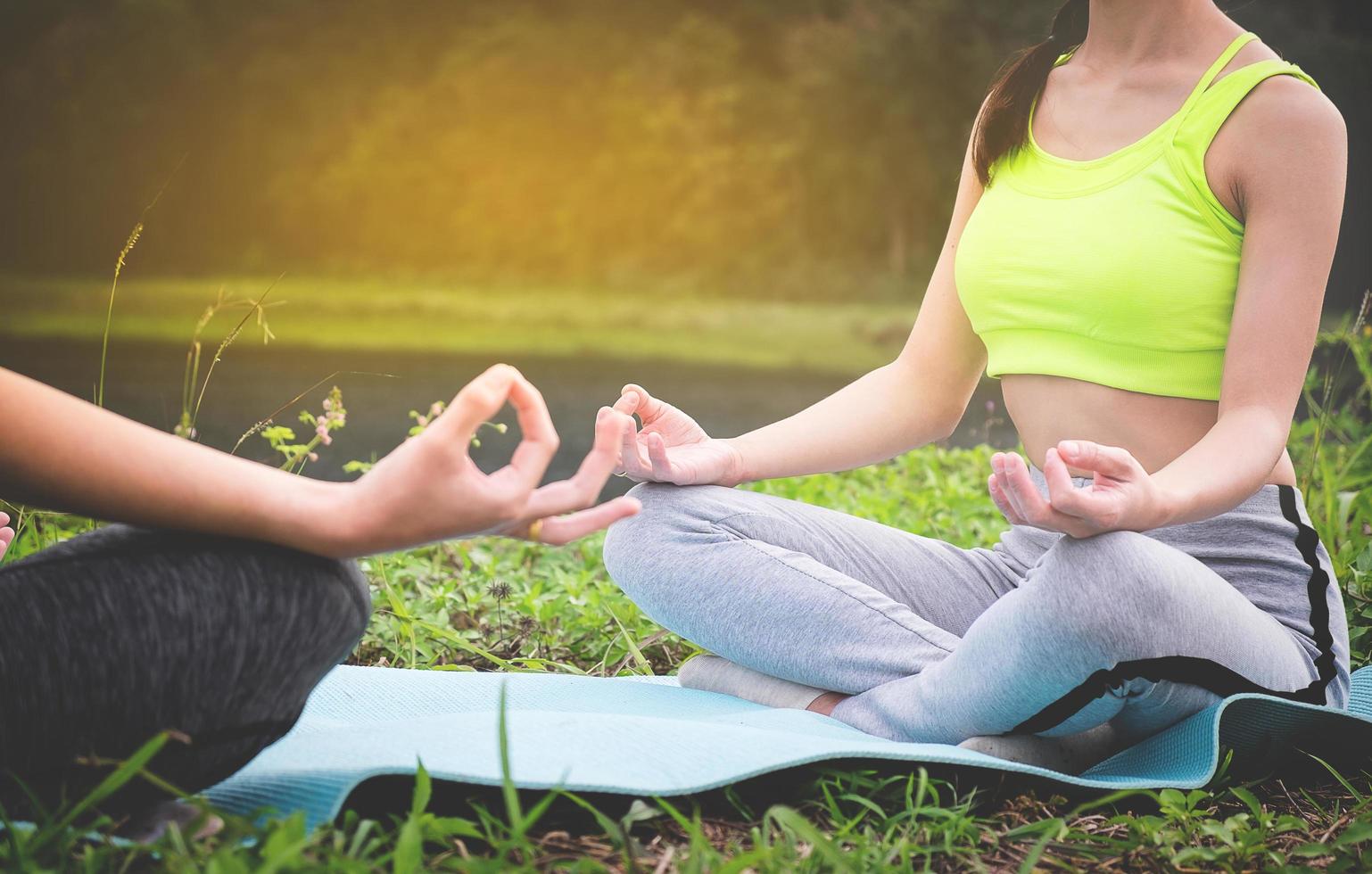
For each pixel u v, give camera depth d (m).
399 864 1.17
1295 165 1.78
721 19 47.66
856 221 43.81
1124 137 1.93
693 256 46.22
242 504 1.20
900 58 42.19
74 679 1.19
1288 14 33.69
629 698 2.01
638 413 2.12
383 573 2.81
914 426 2.23
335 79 49.84
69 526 3.30
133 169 48.38
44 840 1.15
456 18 50.19
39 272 47.34
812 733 1.78
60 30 47.41
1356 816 1.65
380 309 38.88
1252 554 1.85
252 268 49.22
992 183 2.08
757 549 1.97
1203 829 1.51
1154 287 1.85
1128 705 1.72
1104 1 1.97
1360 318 3.58
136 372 16.80
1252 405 1.75
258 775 1.39
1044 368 1.95
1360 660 2.49
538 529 1.27
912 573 2.08
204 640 1.22
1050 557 1.63
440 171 49.66
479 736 1.54
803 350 29.67
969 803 1.56
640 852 1.37
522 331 33.31
